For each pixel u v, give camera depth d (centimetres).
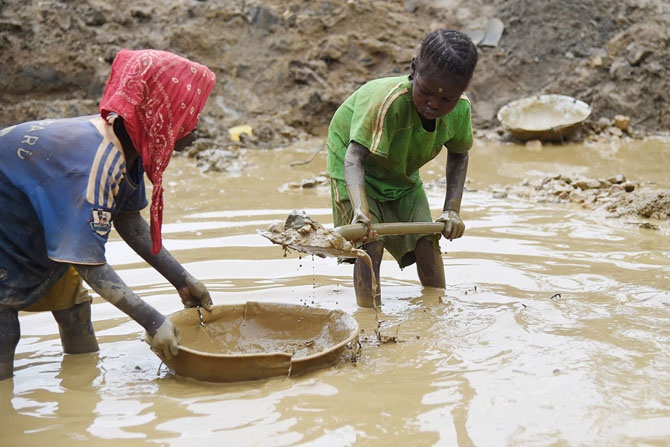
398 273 573
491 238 646
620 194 766
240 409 345
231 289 523
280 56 1177
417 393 357
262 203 772
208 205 766
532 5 1202
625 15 1180
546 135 1052
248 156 1015
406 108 460
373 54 1173
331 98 1135
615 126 1088
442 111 441
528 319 455
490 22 1205
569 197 786
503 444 310
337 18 1198
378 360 399
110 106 353
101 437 324
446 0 1222
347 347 409
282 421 332
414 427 325
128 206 407
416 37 1192
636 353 398
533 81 1158
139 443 318
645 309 471
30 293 384
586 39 1171
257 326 436
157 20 1179
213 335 427
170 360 379
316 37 1189
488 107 1146
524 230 671
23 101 1111
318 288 529
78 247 352
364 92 473
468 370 382
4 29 1123
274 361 372
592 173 901
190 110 366
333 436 319
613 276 541
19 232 370
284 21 1198
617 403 342
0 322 379
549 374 374
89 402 359
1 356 383
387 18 1204
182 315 414
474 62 428
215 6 1203
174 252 607
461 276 551
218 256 597
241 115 1127
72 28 1148
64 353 424
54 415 347
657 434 316
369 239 457
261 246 625
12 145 362
